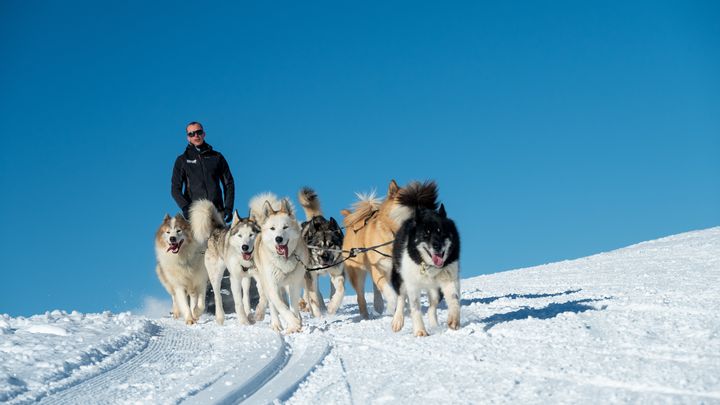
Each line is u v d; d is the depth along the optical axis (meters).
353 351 6.56
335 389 5.16
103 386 5.70
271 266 8.44
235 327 9.03
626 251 16.16
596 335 6.11
